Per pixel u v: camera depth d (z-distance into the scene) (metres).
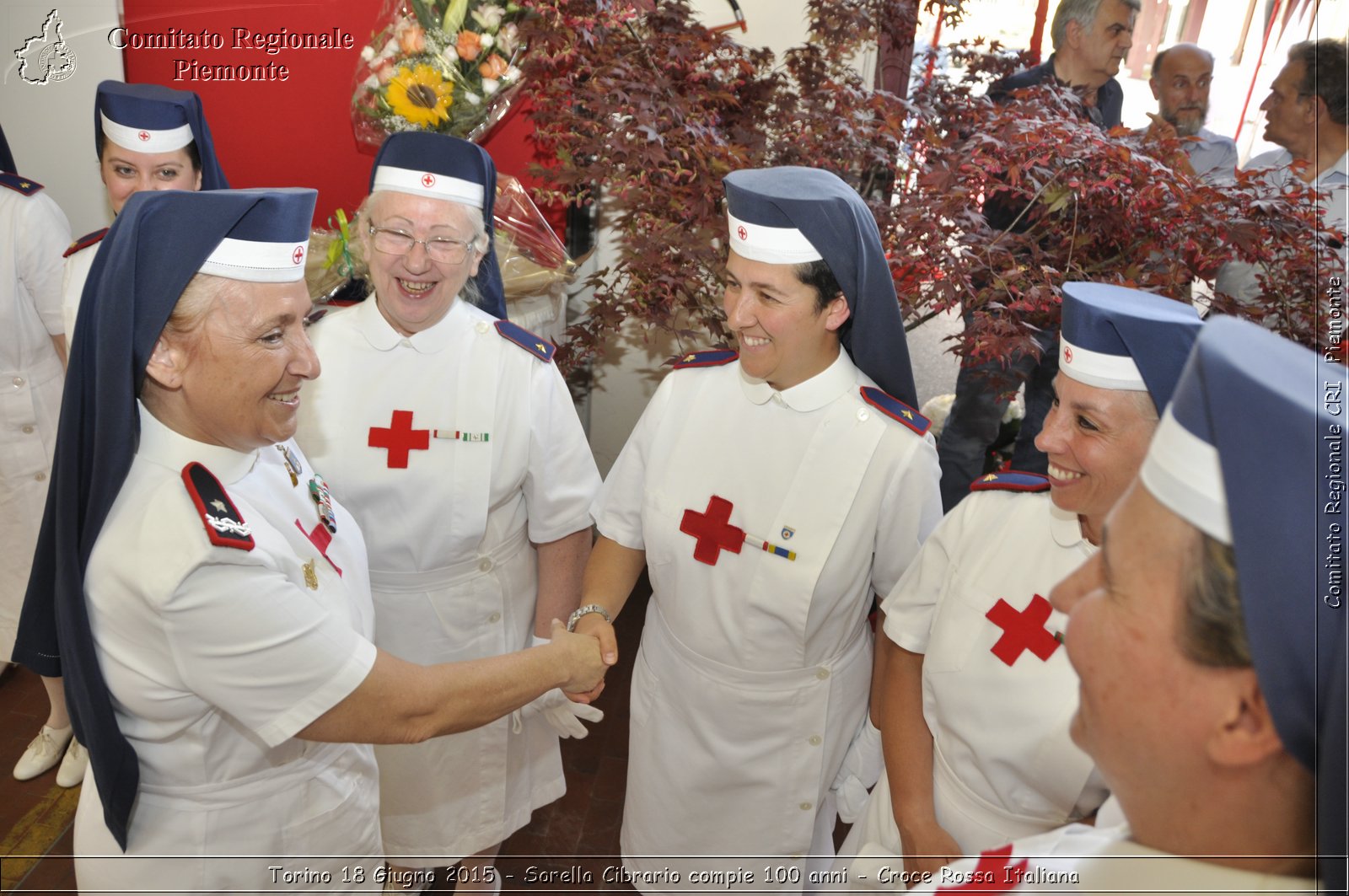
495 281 1.92
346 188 3.39
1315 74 2.39
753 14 3.14
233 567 1.05
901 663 1.39
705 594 1.58
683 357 1.69
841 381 1.51
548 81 2.67
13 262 2.39
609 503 1.74
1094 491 1.04
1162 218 2.14
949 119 2.68
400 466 1.72
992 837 1.21
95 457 1.04
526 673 1.37
